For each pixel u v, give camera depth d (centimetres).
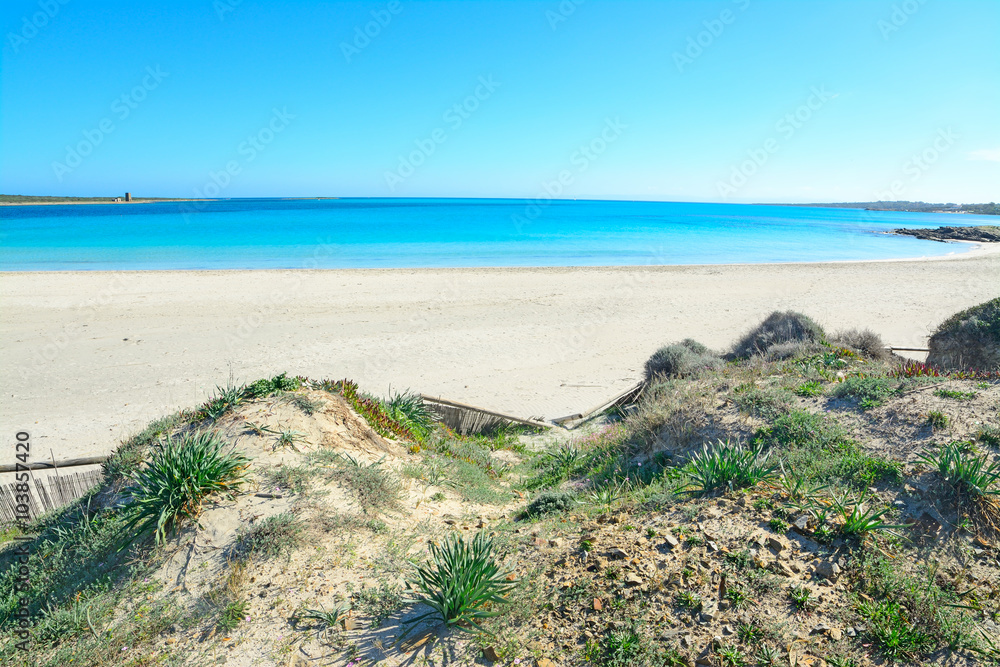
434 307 2317
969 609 371
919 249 5400
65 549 559
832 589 397
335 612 431
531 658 373
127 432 1092
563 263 3884
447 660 379
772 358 1153
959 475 472
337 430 739
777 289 2794
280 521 522
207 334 1847
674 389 905
